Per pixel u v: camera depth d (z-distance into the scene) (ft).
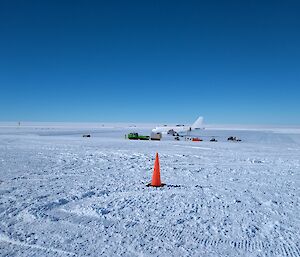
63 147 68.80
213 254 13.07
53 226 16.25
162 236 15.03
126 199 22.08
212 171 36.65
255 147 81.51
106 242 14.17
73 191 24.39
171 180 30.27
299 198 23.26
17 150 60.54
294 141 138.51
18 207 19.57
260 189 26.48
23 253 12.91
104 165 40.55
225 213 19.02
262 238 14.97
